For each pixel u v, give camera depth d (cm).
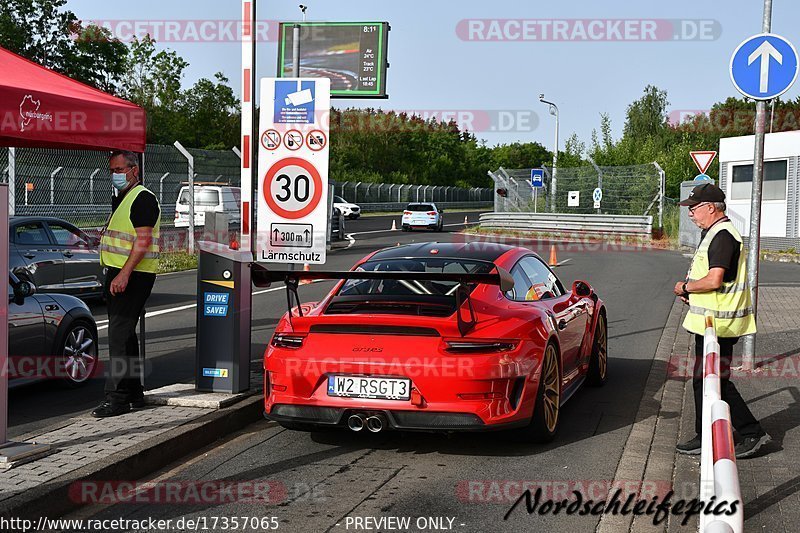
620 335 1087
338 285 643
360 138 6269
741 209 2477
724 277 562
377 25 1680
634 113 6762
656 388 786
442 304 576
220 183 2477
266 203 645
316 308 606
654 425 651
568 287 1577
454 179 7231
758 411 664
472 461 553
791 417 645
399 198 6106
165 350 945
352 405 541
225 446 586
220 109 4300
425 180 6850
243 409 639
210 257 661
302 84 632
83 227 1809
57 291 1203
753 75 812
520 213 3538
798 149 2319
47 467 477
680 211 2833
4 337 500
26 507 422
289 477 516
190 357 903
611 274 1877
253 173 666
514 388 551
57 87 603
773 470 516
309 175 637
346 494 484
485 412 534
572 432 630
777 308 1262
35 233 1191
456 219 5297
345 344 548
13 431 616
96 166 1844
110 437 544
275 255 648
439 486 500
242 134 658
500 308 584
